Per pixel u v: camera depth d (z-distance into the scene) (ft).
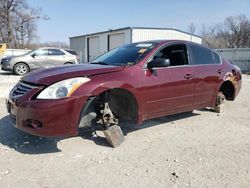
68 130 13.62
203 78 19.54
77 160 13.70
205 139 16.81
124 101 16.25
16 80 44.47
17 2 193.36
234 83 22.77
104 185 11.50
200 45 20.43
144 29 100.89
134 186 11.43
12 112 14.53
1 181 11.69
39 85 13.76
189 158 14.06
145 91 16.10
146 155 14.37
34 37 205.67
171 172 12.60
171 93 17.48
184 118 21.17
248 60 89.20
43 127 13.28
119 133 15.56
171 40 18.58
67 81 13.75
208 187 11.41
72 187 11.34
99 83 14.30
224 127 19.24
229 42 187.21
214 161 13.74
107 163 13.43
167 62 16.16
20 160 13.60
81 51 134.62
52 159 13.76
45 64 56.13
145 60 16.43
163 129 18.48
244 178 12.16
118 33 107.86
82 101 13.74
